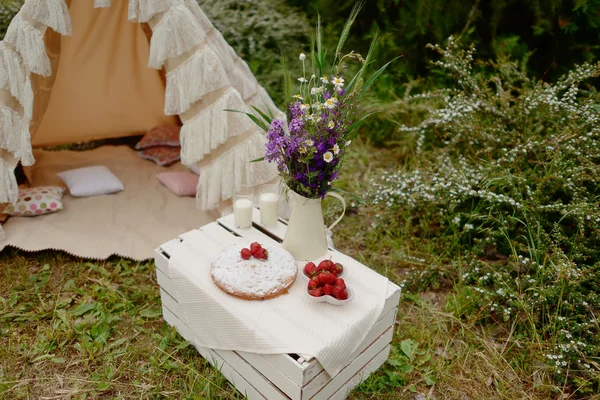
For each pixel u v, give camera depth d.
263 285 2.29
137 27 3.79
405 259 3.29
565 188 3.05
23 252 3.23
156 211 3.65
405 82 5.05
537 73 4.60
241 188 3.19
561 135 3.14
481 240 3.15
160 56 2.90
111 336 2.75
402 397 2.50
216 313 2.31
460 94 3.63
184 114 3.11
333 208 3.75
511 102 4.41
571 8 4.19
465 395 2.53
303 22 5.23
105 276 3.11
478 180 3.27
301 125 2.12
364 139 4.78
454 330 2.88
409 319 2.94
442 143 4.24
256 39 5.11
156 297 3.00
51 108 3.97
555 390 2.49
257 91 3.60
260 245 2.43
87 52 3.77
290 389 2.11
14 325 2.77
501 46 4.47
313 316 2.22
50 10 2.71
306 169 2.25
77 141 4.33
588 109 3.24
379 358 2.53
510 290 2.78
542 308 2.78
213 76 2.92
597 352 2.58
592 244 2.98
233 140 3.08
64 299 2.93
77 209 3.59
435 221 3.48
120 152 4.34
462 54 3.80
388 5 4.94
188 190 3.84
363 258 3.40
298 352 2.04
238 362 2.34
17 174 3.88
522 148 3.24
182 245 2.62
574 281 2.61
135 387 2.48
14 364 2.55
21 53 2.78
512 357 2.70
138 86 4.19
